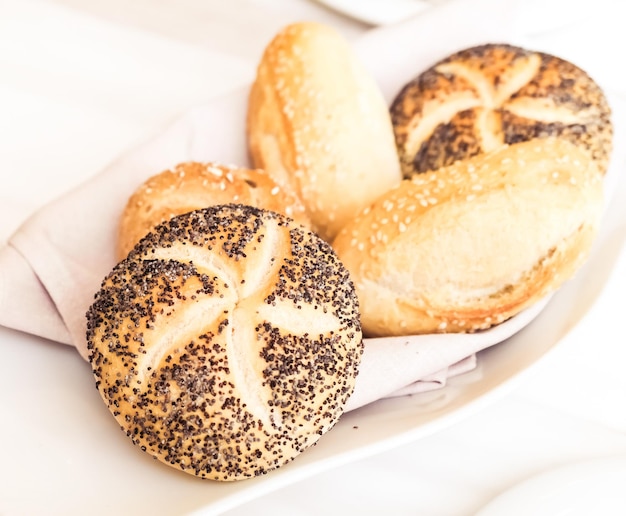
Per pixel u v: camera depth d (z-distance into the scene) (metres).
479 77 0.49
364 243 0.44
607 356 0.44
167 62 0.58
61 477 0.39
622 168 0.48
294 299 0.39
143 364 0.38
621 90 0.55
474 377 0.42
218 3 0.62
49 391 0.41
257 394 0.38
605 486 0.39
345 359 0.39
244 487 0.38
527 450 0.41
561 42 0.57
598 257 0.44
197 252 0.40
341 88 0.48
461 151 0.47
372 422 0.40
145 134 0.54
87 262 0.45
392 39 0.53
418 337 0.42
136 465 0.39
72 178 0.52
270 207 0.45
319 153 0.47
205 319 0.38
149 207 0.44
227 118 0.50
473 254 0.42
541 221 0.42
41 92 0.56
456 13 0.53
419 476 0.41
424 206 0.43
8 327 0.42
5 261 0.43
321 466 0.38
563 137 0.46
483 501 0.40
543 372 0.44
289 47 0.49
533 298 0.42
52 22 0.60
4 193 0.51
